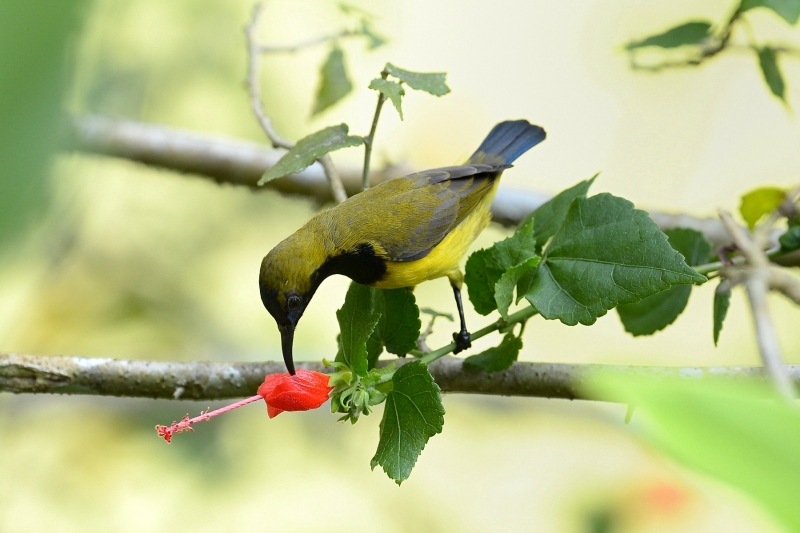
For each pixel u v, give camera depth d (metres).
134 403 12.59
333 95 9.48
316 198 11.51
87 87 1.33
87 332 12.10
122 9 2.12
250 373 7.03
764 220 7.89
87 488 12.16
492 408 14.24
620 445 9.64
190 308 13.09
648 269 5.27
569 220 5.65
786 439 1.06
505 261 5.79
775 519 1.01
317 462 13.27
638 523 8.65
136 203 12.84
